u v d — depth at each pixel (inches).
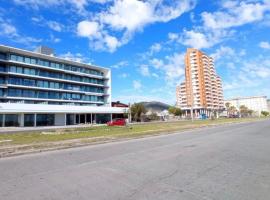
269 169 288.8
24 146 534.3
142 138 775.1
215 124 1638.8
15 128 1582.2
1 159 403.9
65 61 2696.9
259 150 443.8
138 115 3095.5
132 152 446.0
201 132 971.3
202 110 5315.0
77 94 2824.8
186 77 5629.9
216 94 6136.8
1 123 1804.9
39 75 2454.5
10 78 2222.0
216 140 634.8
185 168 296.7
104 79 3240.7
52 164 339.9
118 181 242.4
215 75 6136.8
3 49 2210.9
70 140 665.6
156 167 305.9
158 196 196.4
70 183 237.5
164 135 872.3
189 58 5551.2
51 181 245.8
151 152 439.5
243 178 248.8
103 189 217.2
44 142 616.4
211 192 205.5
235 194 200.2
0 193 208.7
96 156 406.9
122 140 719.1
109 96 3206.2
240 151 432.1
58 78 2623.0
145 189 215.2
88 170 294.8
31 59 2415.1
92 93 2994.6
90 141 639.1
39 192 210.5
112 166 317.4
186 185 225.8
